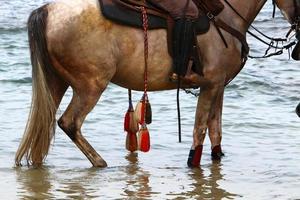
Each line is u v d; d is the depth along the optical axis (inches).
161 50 495.8
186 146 576.1
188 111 707.4
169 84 509.4
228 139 599.8
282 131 628.7
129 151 556.4
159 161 531.2
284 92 805.2
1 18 1469.0
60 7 489.7
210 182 472.7
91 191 445.4
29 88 813.2
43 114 492.4
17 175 480.4
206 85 508.7
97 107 720.3
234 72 519.8
